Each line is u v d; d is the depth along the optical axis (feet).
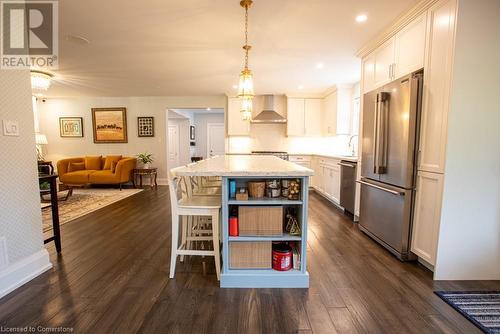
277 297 5.82
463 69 6.05
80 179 18.83
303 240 6.18
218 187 9.36
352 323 4.98
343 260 7.70
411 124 7.21
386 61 8.98
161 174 21.76
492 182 6.32
